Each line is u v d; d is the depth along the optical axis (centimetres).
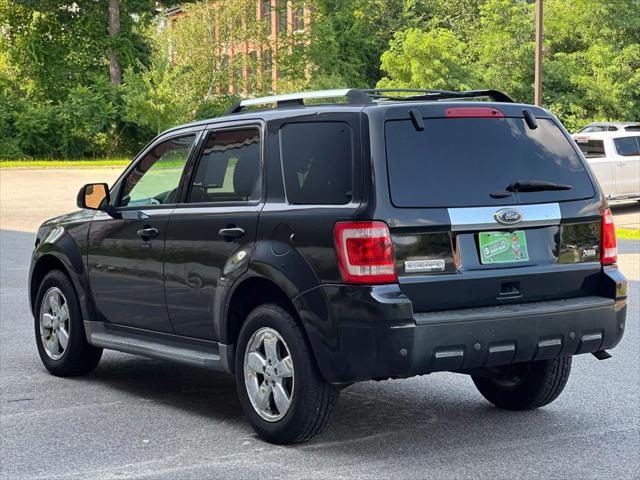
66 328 830
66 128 5800
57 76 6506
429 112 597
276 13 7125
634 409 702
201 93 5753
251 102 688
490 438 627
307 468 566
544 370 677
